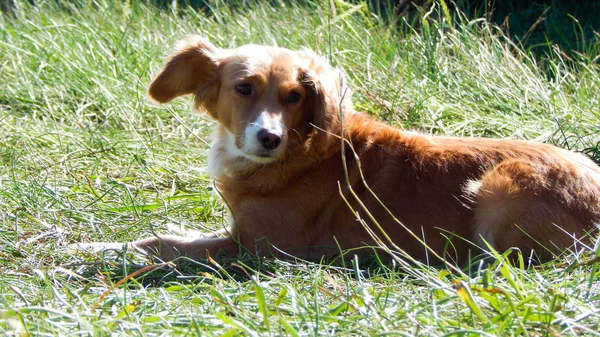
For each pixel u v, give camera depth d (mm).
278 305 5102
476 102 10484
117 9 13422
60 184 8289
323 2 10875
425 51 11070
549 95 10414
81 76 11086
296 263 6363
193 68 7109
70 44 11852
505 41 12789
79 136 9578
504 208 6375
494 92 10508
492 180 6457
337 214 6754
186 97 10516
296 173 6711
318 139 6680
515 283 4961
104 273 6133
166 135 9883
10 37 12289
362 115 7066
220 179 6980
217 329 4828
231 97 6715
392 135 6918
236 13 13172
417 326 4570
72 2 13930
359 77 10836
